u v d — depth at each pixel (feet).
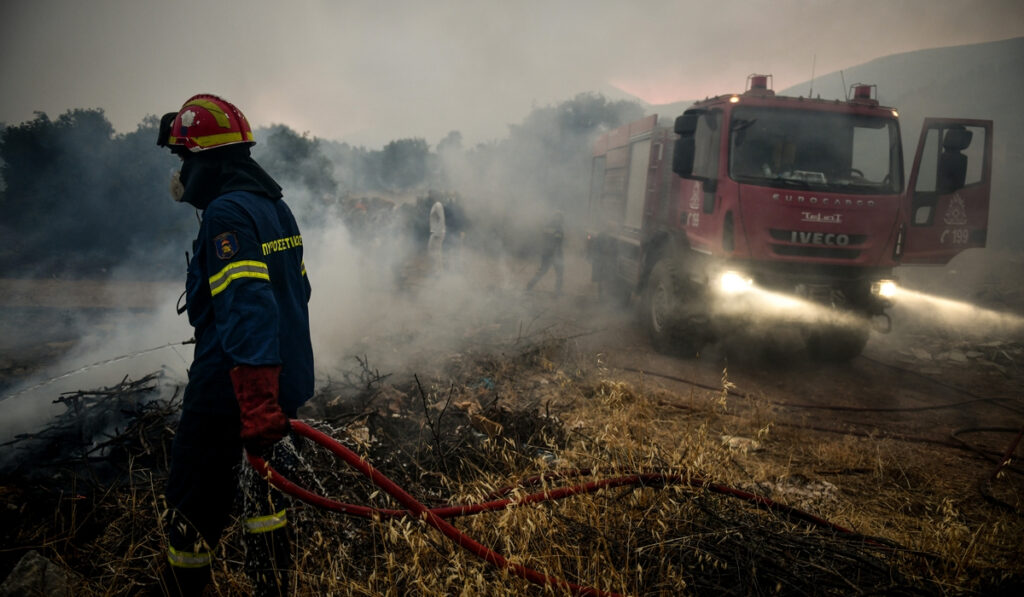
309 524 8.20
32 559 7.23
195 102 6.89
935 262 22.59
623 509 8.51
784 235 21.12
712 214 22.24
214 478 6.65
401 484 9.55
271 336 6.02
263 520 6.66
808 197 21.08
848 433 16.40
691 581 7.56
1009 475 13.82
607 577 7.48
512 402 16.49
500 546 8.07
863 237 21.47
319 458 9.59
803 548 8.09
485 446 11.34
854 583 7.71
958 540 9.24
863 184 21.89
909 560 8.59
